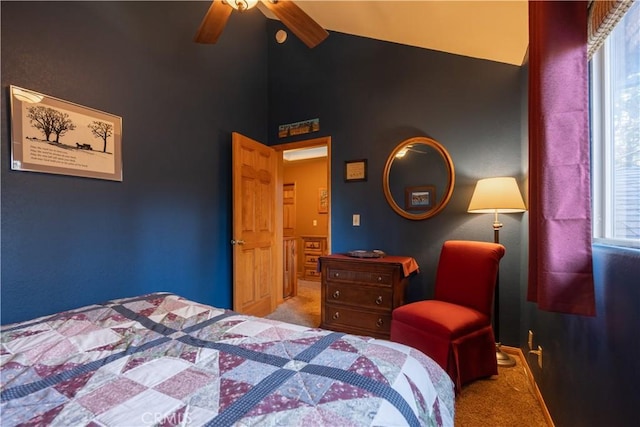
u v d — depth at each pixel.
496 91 2.53
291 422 0.64
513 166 2.47
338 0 2.53
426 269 2.79
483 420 1.62
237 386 0.78
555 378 1.47
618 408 0.88
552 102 1.08
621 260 0.88
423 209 2.79
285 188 6.23
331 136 3.29
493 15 1.92
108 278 2.02
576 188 1.04
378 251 2.82
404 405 0.74
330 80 3.31
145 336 1.12
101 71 2.00
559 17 1.07
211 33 2.01
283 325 1.24
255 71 3.51
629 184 0.97
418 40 2.71
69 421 0.65
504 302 2.48
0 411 0.69
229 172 3.12
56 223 1.77
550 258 1.07
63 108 1.79
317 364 0.89
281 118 3.61
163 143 2.43
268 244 3.47
